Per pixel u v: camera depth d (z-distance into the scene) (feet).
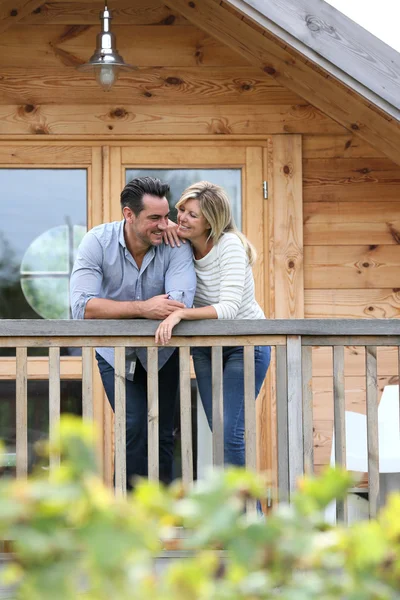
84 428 6.76
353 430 22.84
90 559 6.48
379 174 24.41
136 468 19.94
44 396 23.73
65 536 6.53
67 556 6.53
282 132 24.27
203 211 18.29
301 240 24.20
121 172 24.18
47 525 6.48
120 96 24.13
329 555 7.22
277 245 24.18
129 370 19.31
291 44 20.66
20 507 6.39
